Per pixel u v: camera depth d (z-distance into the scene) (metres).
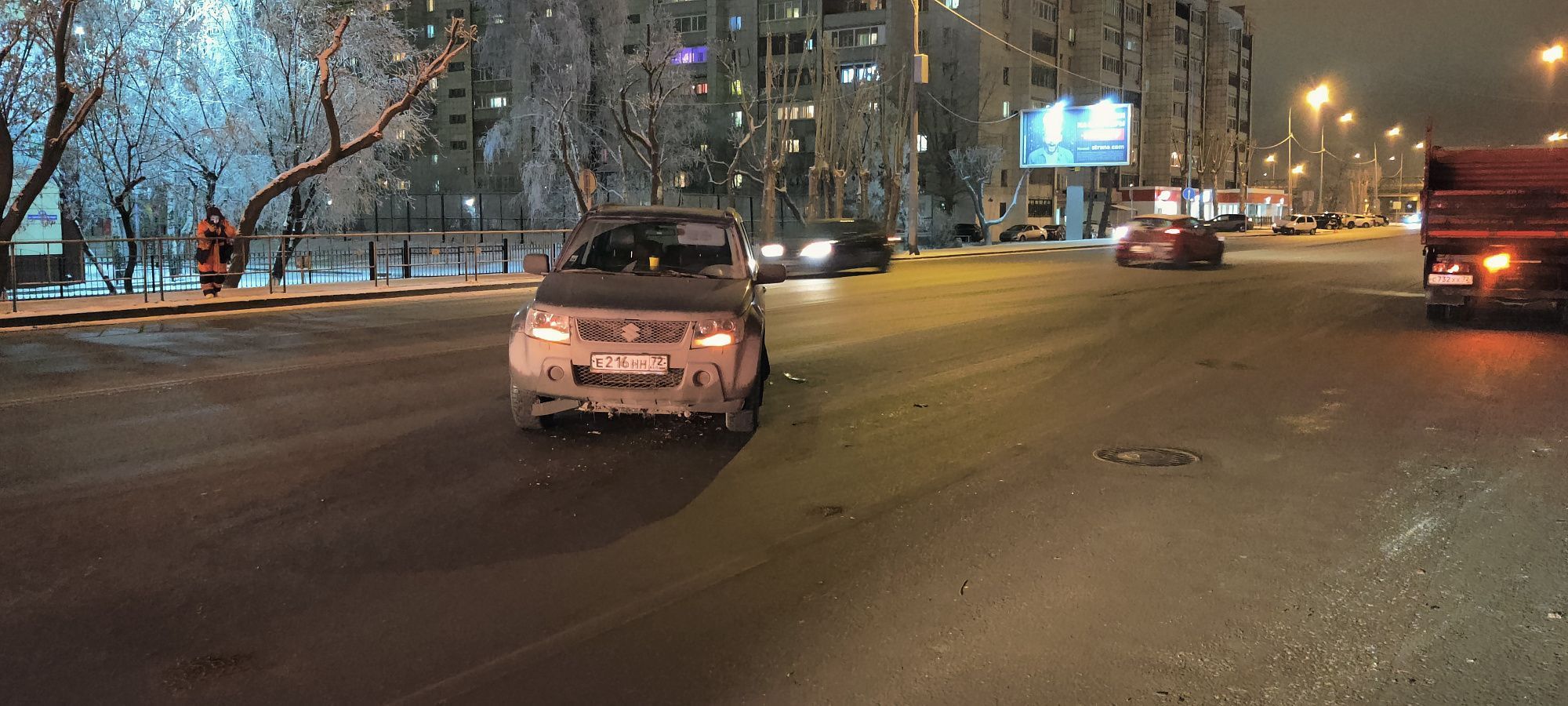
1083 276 23.64
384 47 29.38
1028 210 78.38
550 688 3.42
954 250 39.88
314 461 6.35
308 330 13.45
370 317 15.38
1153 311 15.84
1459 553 4.80
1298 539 5.00
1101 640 3.81
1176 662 3.63
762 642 3.80
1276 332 13.27
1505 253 13.56
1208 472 6.29
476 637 3.83
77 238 27.20
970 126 69.88
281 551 4.74
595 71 40.69
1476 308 15.99
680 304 6.73
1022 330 13.37
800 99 70.00
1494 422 7.77
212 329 13.56
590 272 7.52
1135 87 90.19
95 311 14.87
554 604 4.16
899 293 19.12
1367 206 130.62
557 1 38.50
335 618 3.98
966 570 4.56
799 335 12.85
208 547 4.77
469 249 23.86
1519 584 4.40
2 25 19.56
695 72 74.00
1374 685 3.47
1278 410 8.23
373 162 29.94
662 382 6.63
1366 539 5.01
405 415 7.77
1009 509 5.50
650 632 3.88
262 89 28.47
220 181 29.17
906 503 5.61
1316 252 37.88
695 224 7.86
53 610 4.02
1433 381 9.59
